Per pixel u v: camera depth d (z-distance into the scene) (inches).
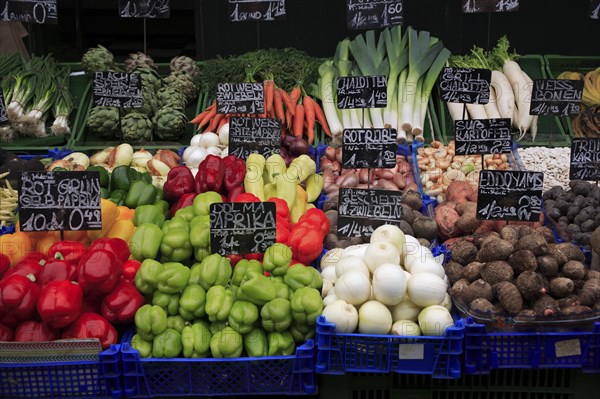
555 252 113.9
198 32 231.9
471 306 107.3
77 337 102.4
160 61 255.8
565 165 169.5
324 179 159.8
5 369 103.5
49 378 104.0
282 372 105.2
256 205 114.0
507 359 106.7
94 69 204.1
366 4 178.4
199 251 116.5
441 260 125.6
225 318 105.4
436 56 198.7
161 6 180.7
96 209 115.7
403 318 109.7
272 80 195.8
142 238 116.4
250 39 232.4
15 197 147.9
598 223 135.0
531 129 186.2
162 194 142.6
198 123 192.7
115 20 270.4
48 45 247.9
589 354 105.8
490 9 180.4
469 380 111.0
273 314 104.0
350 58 211.0
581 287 111.6
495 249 114.3
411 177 164.7
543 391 110.4
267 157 156.2
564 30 227.5
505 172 126.3
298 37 232.7
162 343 104.0
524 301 109.2
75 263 111.3
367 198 127.0
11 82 195.5
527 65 207.5
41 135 190.9
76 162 163.9
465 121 144.8
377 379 110.0
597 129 184.4
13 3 171.8
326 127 190.2
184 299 106.3
